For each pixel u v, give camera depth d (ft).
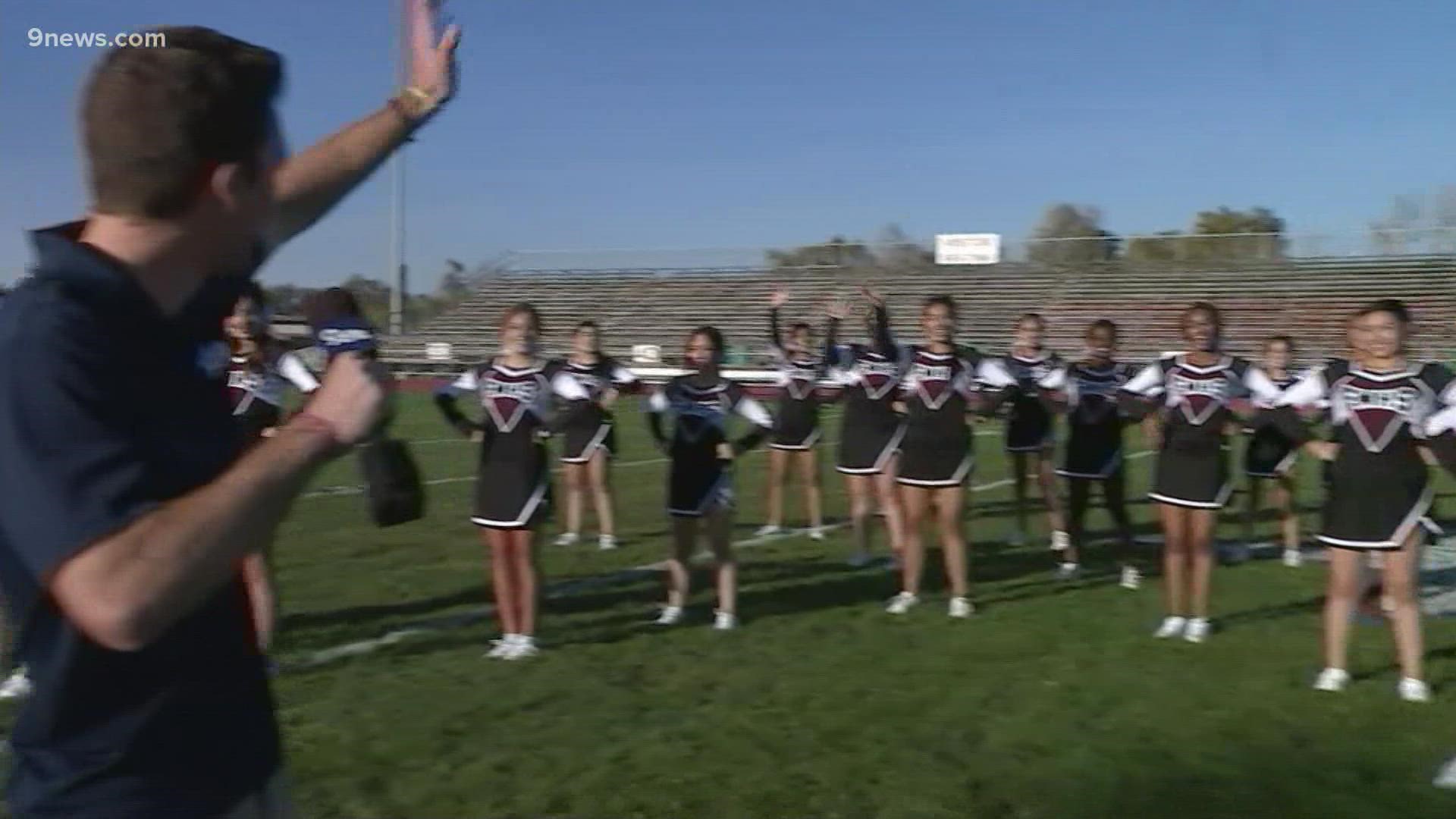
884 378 31.96
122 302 4.79
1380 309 20.43
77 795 5.21
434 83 7.58
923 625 26.14
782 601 28.68
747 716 19.52
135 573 4.23
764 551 35.70
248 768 5.74
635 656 23.40
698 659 23.18
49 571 4.32
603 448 36.14
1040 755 17.71
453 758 17.53
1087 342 31.53
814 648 24.11
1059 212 161.27
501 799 15.99
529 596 23.53
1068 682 21.47
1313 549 36.19
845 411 33.19
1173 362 25.02
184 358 5.20
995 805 15.78
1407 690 20.57
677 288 132.05
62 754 5.20
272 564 23.45
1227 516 43.24
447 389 23.48
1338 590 21.08
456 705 20.07
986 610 27.63
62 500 4.36
